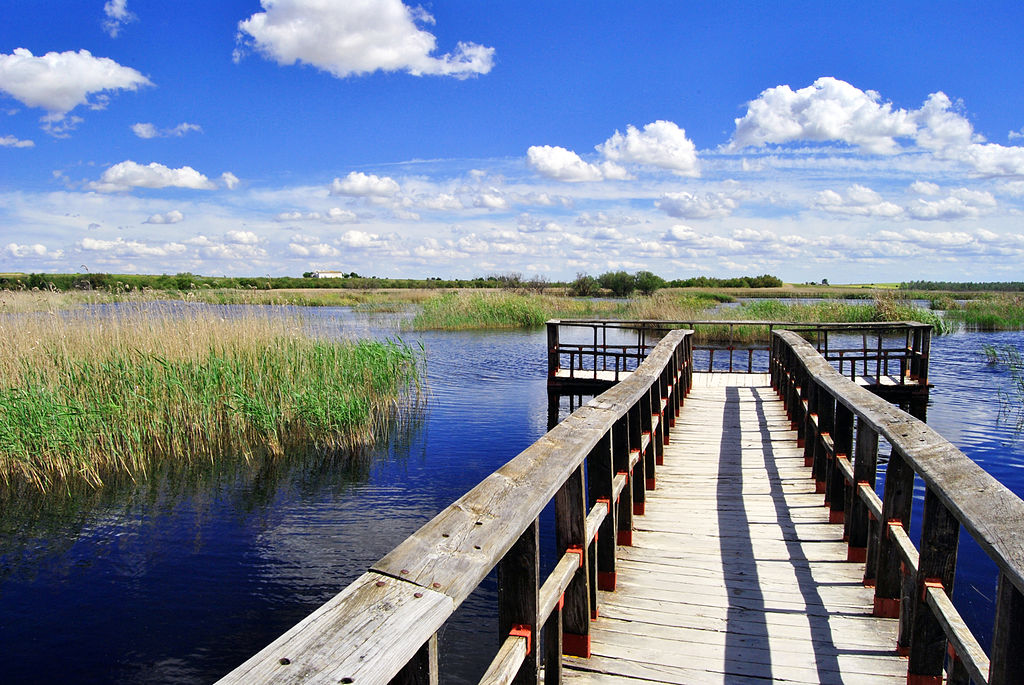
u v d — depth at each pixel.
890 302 24.17
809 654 3.04
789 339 7.72
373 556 5.71
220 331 10.50
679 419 8.78
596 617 3.39
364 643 1.09
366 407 10.20
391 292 40.91
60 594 5.02
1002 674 1.73
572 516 2.92
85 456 7.75
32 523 6.43
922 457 2.50
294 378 10.13
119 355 9.17
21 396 7.78
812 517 4.96
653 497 5.50
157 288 11.96
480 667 4.02
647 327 23.69
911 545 2.95
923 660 2.54
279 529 6.27
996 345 19.73
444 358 17.94
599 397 3.91
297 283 54.62
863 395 3.89
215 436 9.17
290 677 0.98
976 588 4.89
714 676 2.88
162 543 5.96
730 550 4.33
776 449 7.12
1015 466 8.09
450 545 1.58
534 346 20.52
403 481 7.71
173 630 4.54
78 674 4.04
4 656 4.21
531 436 9.80
